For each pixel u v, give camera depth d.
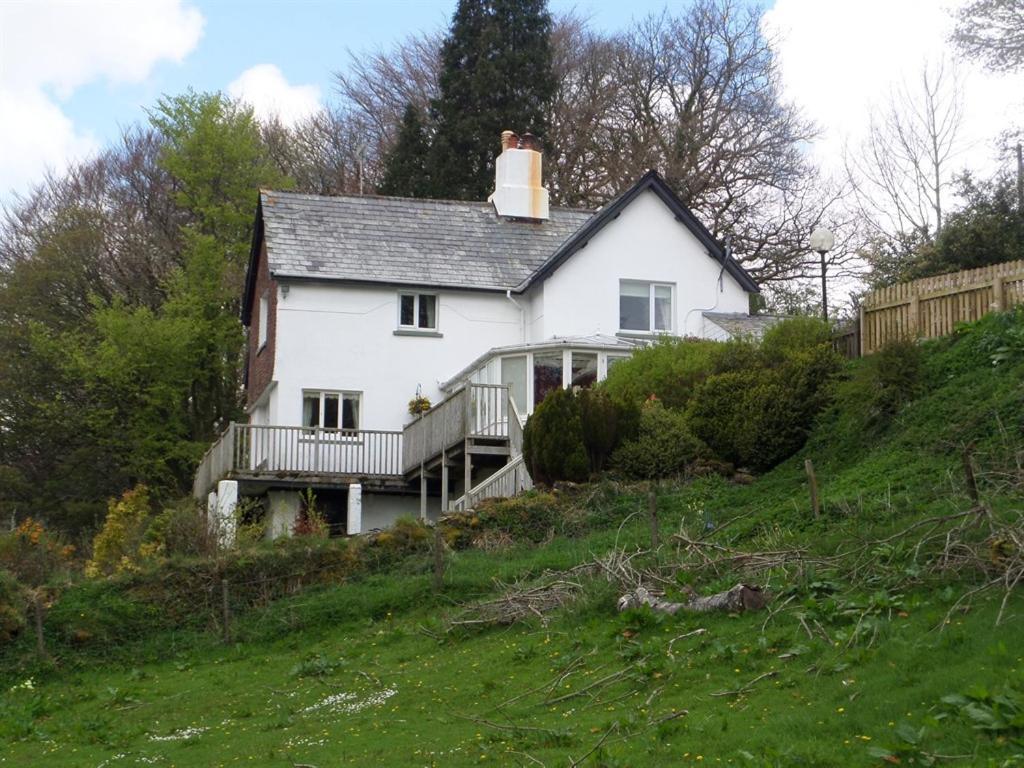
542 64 48.53
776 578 15.48
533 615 17.59
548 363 29.58
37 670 19.53
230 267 43.34
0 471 42.38
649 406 25.09
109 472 43.41
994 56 35.56
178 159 43.38
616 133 51.28
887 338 23.83
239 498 30.53
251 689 17.36
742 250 48.78
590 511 23.14
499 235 35.06
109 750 14.88
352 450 30.78
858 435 22.58
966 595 13.16
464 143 47.50
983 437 19.44
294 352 32.09
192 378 42.31
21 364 43.16
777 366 24.95
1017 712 9.97
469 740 12.70
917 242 37.47
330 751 13.15
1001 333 22.06
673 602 15.70
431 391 32.78
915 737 10.07
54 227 46.41
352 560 22.05
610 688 13.63
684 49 51.53
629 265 33.38
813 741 10.57
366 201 34.97
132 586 21.16
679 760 10.80
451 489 30.88
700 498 22.83
